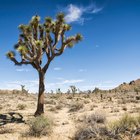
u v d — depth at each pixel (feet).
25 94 204.95
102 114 49.57
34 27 61.36
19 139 36.37
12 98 148.66
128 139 31.09
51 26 61.77
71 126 47.16
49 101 112.16
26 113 69.36
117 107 77.61
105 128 34.68
